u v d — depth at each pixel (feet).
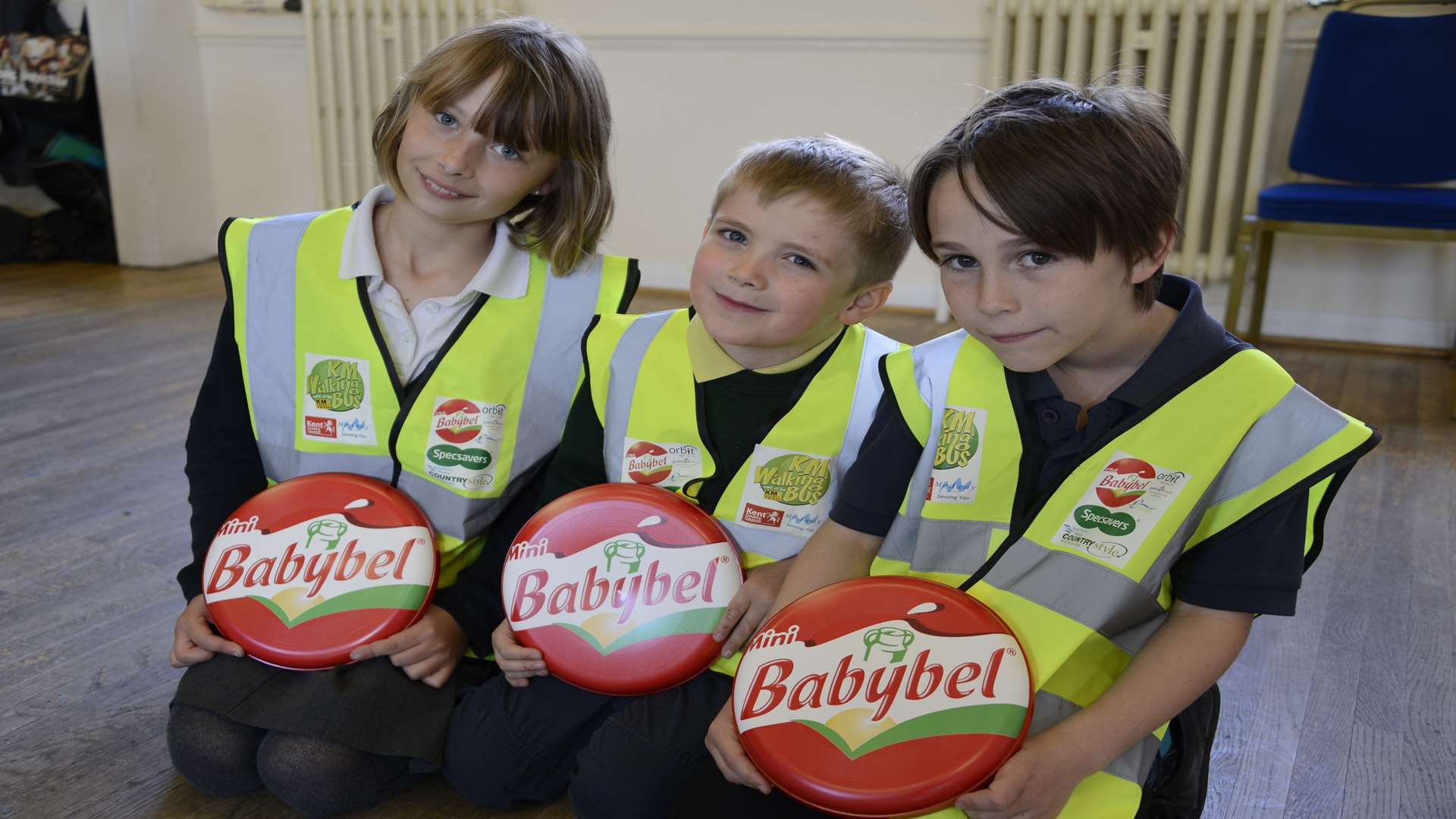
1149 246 3.01
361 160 14.88
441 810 3.99
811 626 3.38
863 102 12.75
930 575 3.58
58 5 15.06
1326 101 10.62
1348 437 3.11
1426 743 4.54
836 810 3.07
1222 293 12.09
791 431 3.97
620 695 3.80
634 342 4.17
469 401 4.28
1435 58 10.21
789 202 3.59
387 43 14.34
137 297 13.35
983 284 3.03
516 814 3.99
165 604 5.49
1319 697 4.89
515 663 3.83
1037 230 2.87
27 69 14.58
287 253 4.33
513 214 4.53
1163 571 3.26
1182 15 10.98
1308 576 6.15
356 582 3.97
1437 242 10.37
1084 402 3.42
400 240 4.33
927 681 3.18
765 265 3.65
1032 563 3.37
